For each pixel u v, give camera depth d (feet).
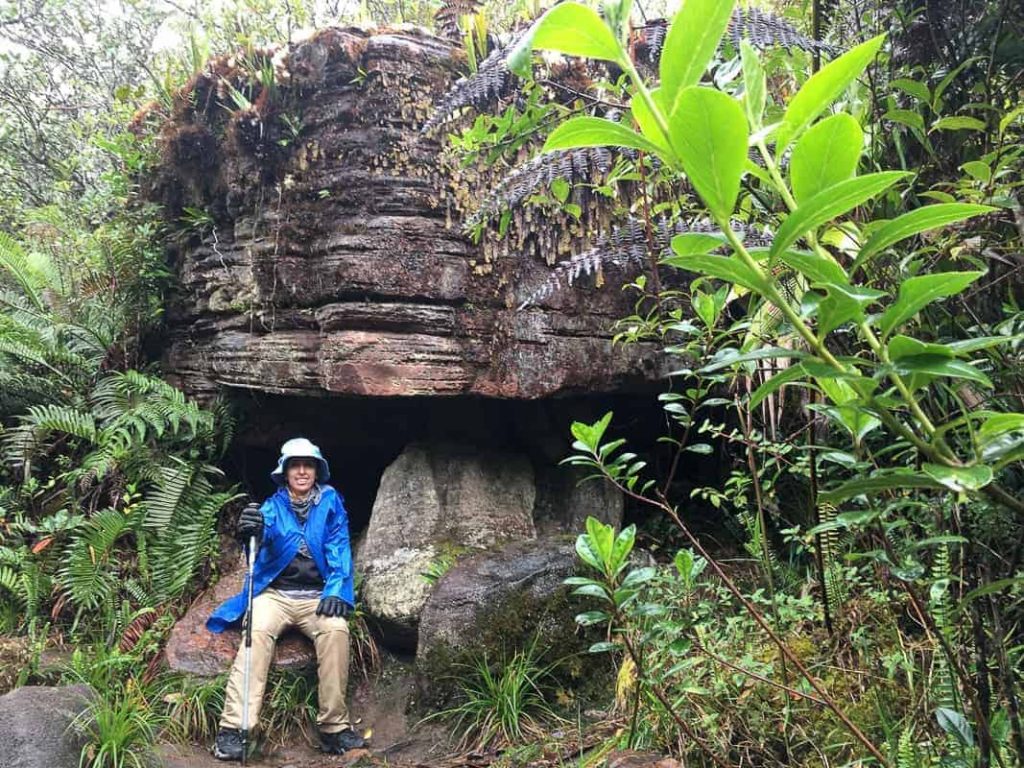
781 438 10.44
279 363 14.03
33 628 13.05
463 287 13.21
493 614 12.26
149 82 26.45
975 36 6.11
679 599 8.93
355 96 13.21
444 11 14.60
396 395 12.79
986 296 5.93
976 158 6.22
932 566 6.12
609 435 16.38
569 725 11.01
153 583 14.33
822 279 3.02
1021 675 5.52
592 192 13.69
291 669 12.68
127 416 15.42
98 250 18.34
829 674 8.02
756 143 3.37
